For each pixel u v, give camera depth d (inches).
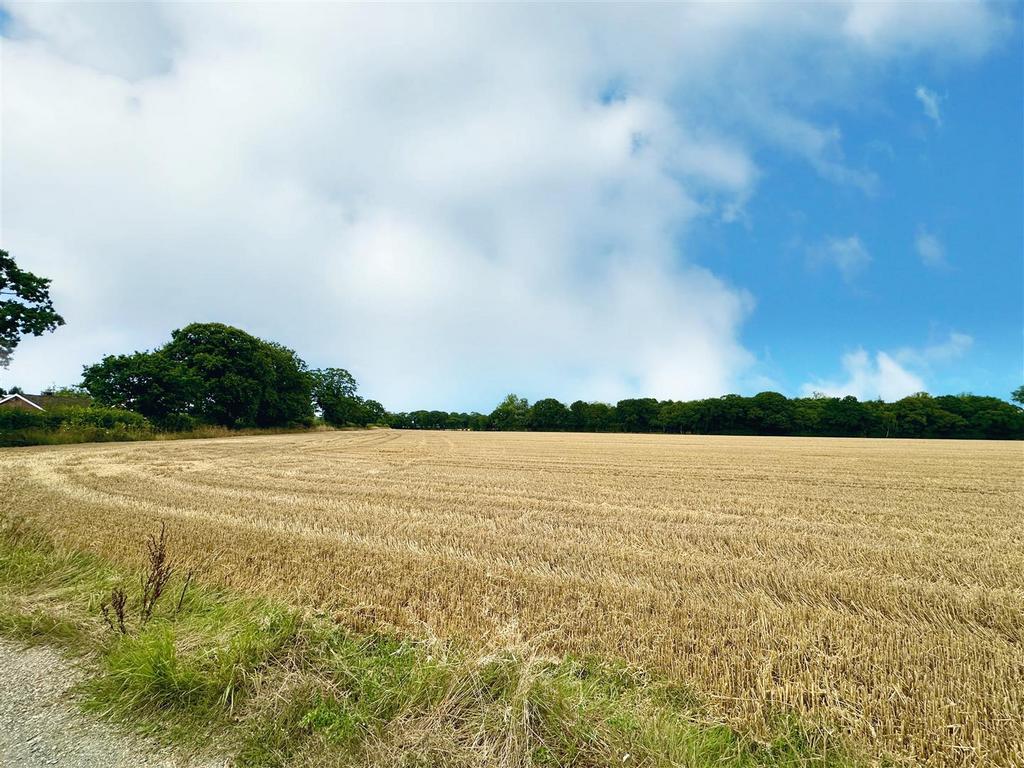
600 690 126.3
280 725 111.3
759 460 866.8
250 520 323.3
